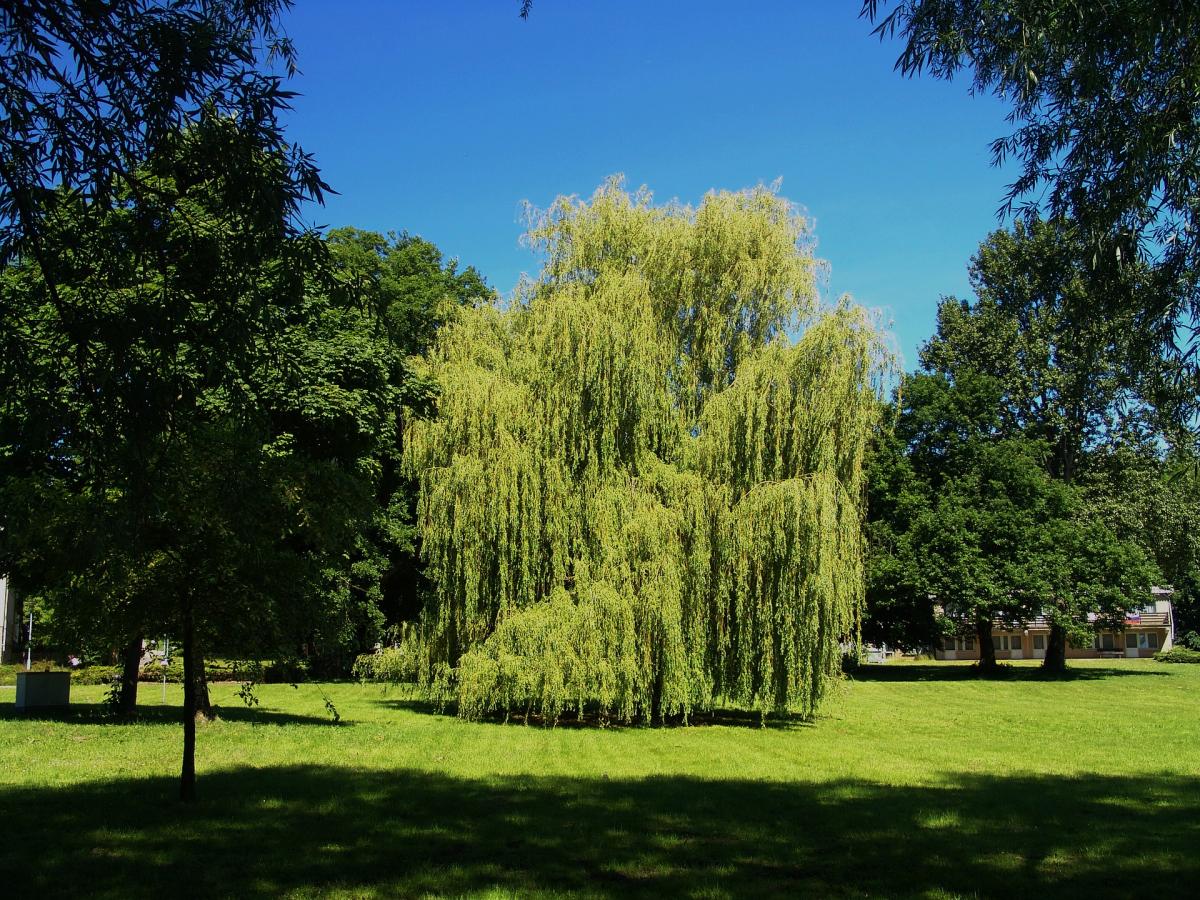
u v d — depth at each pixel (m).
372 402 18.31
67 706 20.25
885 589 40.91
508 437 19.52
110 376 7.32
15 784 10.93
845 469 19.28
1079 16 7.61
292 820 9.27
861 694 31.09
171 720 18.44
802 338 19.30
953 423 43.25
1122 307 8.37
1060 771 13.52
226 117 7.18
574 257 22.23
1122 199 7.89
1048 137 8.34
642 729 18.59
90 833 8.54
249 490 9.19
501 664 18.47
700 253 21.75
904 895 7.08
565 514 19.45
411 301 36.34
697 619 18.59
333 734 16.52
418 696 23.28
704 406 20.19
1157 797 11.33
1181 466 9.55
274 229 7.27
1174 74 7.69
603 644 18.19
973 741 17.23
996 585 39.47
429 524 20.47
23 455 10.92
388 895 6.84
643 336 19.97
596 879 7.38
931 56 8.34
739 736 17.58
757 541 18.12
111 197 7.63
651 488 19.30
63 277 7.64
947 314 46.31
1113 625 42.88
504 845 8.43
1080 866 7.99
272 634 9.88
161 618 9.64
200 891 6.82
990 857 8.26
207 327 7.64
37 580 15.42
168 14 6.94
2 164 6.87
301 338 17.42
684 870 7.68
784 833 9.10
